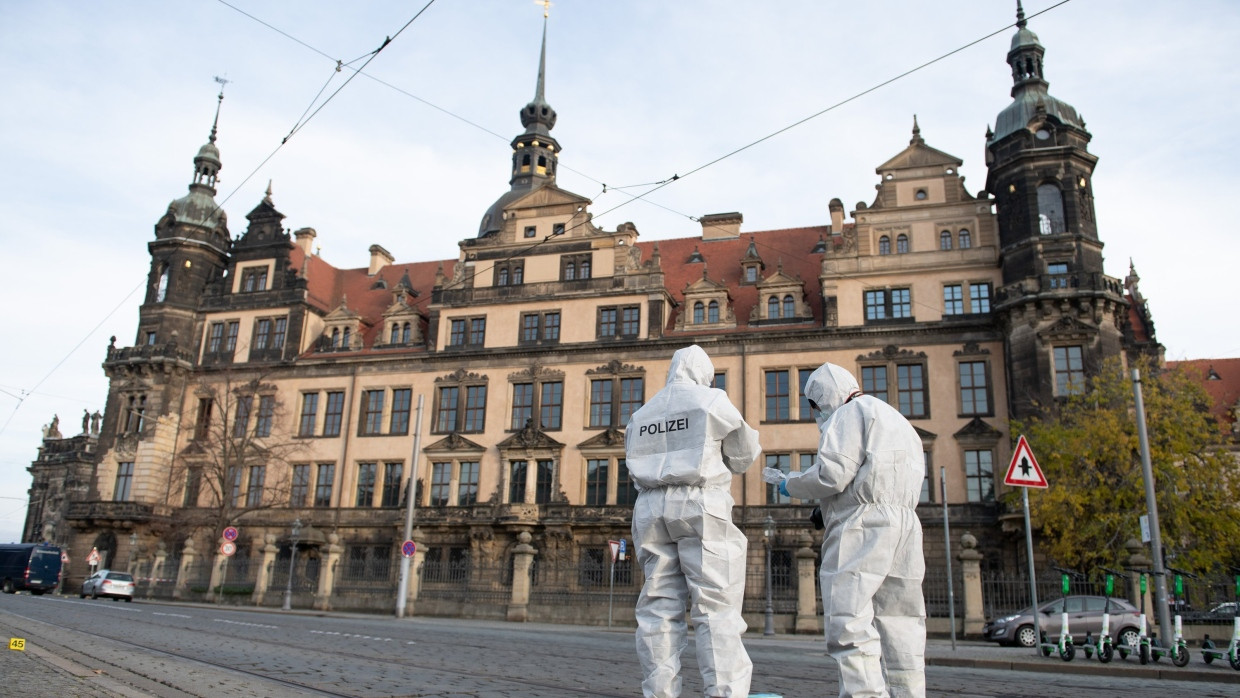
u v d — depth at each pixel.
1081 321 44.81
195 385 64.06
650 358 54.47
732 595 5.96
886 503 6.10
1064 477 38.09
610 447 53.25
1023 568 43.88
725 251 61.19
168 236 67.12
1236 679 15.56
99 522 60.03
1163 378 41.28
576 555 51.28
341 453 59.00
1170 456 36.84
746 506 49.28
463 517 53.41
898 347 50.22
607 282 56.44
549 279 58.03
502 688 11.19
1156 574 23.02
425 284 68.00
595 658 17.11
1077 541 37.72
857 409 6.29
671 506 6.12
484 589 42.91
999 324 48.06
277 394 61.78
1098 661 18.66
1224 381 62.62
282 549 57.78
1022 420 44.28
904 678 5.95
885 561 5.95
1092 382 41.00
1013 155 48.28
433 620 37.75
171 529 60.22
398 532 54.94
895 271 51.28
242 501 60.31
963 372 48.88
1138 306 60.91
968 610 32.94
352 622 30.47
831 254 52.47
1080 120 49.59
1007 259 47.78
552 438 54.34
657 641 6.01
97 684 9.38
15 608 27.78
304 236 69.94
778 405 51.62
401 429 58.47
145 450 61.75
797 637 34.19
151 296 65.94
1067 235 46.47
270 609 42.16
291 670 12.31
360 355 60.81
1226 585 33.28
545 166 77.81
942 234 51.41
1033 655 20.91
